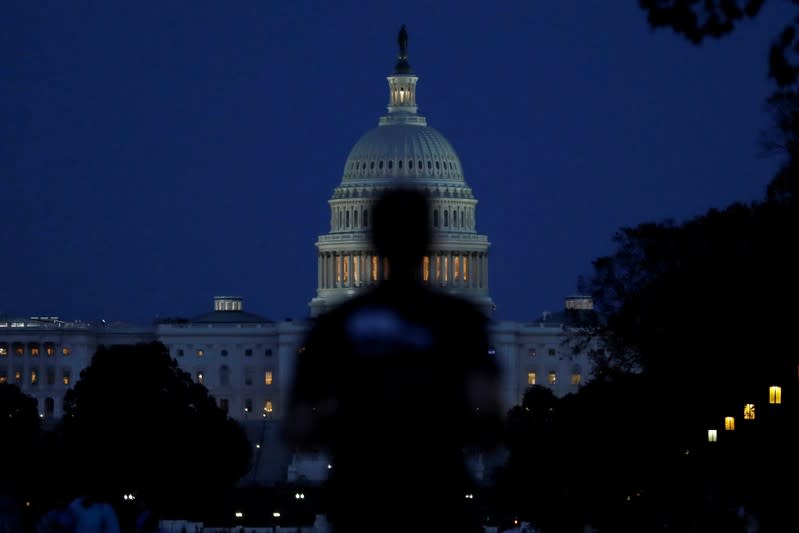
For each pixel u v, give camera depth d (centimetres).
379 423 4903
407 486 4909
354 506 4903
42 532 9594
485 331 4981
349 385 4909
